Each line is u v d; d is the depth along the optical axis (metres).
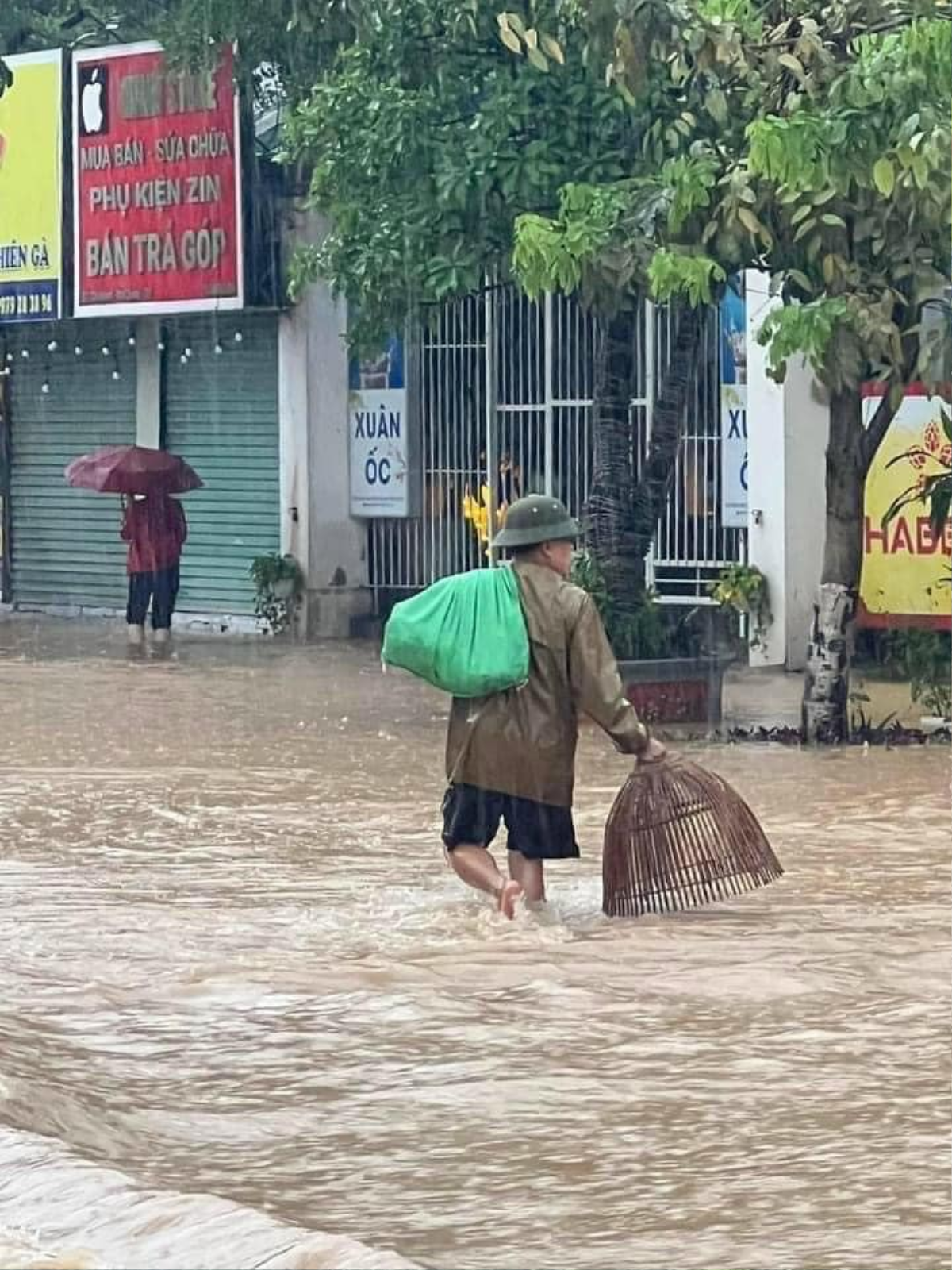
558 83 32.75
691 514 40.03
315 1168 11.22
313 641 44.22
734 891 18.23
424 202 34.44
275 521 45.66
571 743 18.08
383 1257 9.20
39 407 50.44
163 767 27.23
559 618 17.84
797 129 25.78
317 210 39.31
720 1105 12.30
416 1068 13.15
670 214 27.47
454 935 17.23
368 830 22.47
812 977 15.42
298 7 34.94
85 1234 9.66
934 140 25.33
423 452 44.28
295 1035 13.93
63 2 49.12
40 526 50.81
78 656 41.62
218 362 46.50
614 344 33.06
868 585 34.47
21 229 48.66
